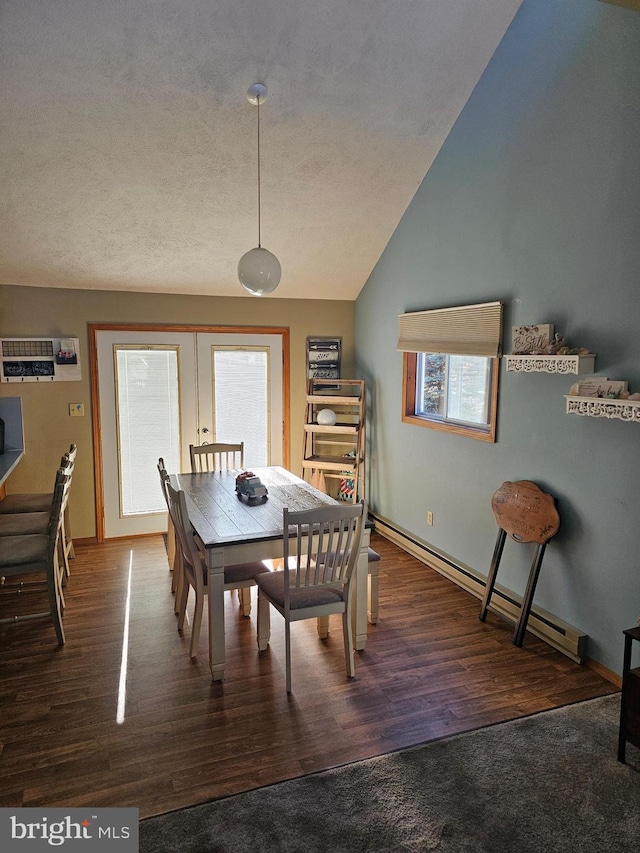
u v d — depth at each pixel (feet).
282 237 14.90
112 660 10.21
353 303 18.30
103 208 12.98
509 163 11.24
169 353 16.35
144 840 6.44
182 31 9.60
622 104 8.85
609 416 8.63
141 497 16.57
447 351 13.23
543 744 8.03
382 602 12.52
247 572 10.55
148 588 13.25
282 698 9.11
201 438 17.01
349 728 8.38
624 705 7.59
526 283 11.01
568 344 10.07
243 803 6.98
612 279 9.18
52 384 15.34
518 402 11.37
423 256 14.33
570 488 10.25
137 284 15.60
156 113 10.96
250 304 17.10
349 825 6.65
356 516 9.31
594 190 9.43
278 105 11.25
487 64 11.61
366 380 17.84
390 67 11.03
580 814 6.83
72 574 14.02
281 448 18.06
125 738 8.16
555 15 9.95
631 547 9.12
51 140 11.13
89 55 9.70
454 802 7.00
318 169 13.01
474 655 10.37
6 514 13.10
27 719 8.59
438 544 14.44
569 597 10.41
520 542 11.07
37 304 14.98
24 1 8.70
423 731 8.32
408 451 15.58
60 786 7.27
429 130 12.75
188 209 13.42
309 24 9.91
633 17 8.57
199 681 9.59
